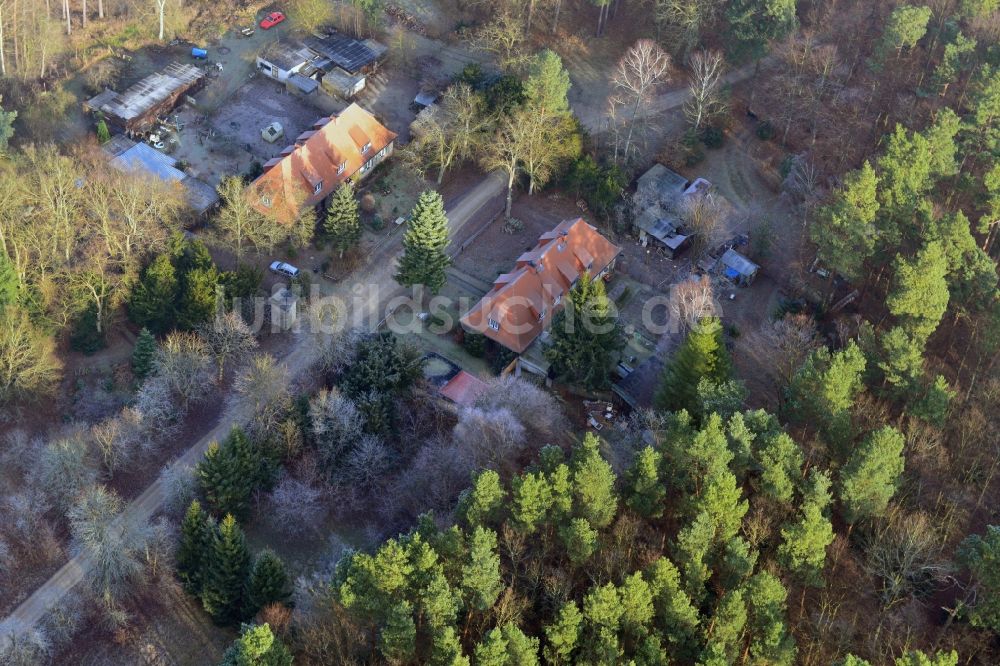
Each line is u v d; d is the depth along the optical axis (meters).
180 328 151.00
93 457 137.88
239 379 138.12
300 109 186.38
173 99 183.12
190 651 122.12
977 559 108.44
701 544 110.12
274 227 155.25
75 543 128.88
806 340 139.38
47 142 169.88
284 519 131.88
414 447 136.50
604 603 104.00
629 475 118.25
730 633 104.25
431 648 106.00
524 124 163.12
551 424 133.25
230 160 176.12
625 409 142.62
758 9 174.62
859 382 126.56
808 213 161.50
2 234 144.62
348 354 143.50
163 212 153.50
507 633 102.62
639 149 177.38
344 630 107.94
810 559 110.62
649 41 176.25
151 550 126.31
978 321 140.12
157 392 140.12
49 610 125.19
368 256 164.25
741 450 117.94
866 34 184.50
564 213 171.75
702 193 164.00
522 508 111.75
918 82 176.12
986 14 174.25
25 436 141.62
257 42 196.62
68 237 148.88
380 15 195.75
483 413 129.12
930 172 153.00
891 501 120.75
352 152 171.62
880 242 149.62
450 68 193.00
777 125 179.62
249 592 118.00
